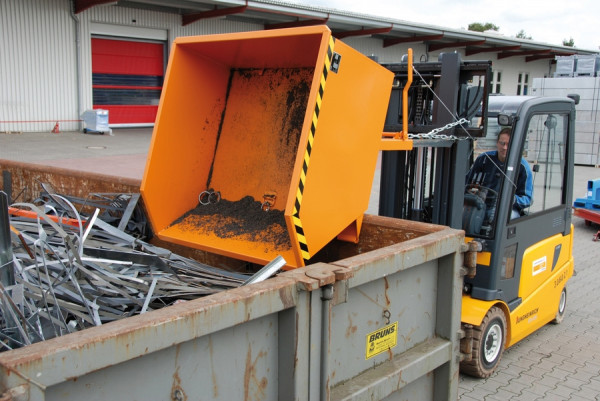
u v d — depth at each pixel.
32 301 2.24
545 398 4.22
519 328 4.67
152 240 3.76
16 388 1.35
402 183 4.65
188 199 3.50
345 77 2.82
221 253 3.10
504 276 4.38
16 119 17.69
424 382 2.79
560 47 31.69
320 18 20.95
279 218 3.21
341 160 2.90
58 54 18.33
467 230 4.34
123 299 2.36
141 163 13.70
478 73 4.06
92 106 19.55
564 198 5.20
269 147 3.42
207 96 3.50
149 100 21.52
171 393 1.72
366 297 2.35
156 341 1.61
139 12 20.09
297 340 1.99
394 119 4.56
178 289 2.50
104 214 4.01
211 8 20.31
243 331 1.90
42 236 2.55
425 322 2.74
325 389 2.10
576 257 8.41
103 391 1.57
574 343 5.23
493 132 4.61
